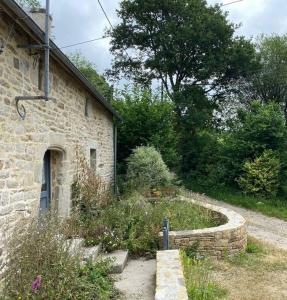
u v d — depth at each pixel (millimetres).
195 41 21141
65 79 6859
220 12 22281
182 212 8188
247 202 14344
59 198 6879
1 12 4074
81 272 4668
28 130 5117
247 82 24156
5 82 4375
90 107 9023
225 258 6934
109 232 6613
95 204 7582
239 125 17656
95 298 4297
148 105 15055
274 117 15211
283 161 14891
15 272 3764
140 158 12422
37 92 5469
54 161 6957
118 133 14859
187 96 22094
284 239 9312
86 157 8586
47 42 4688
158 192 10797
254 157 15602
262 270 6383
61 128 6633
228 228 7133
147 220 7117
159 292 4070
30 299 3629
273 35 24875
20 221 4512
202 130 22516
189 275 5215
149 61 21969
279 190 14852
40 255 3893
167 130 15227
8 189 4480
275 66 23875
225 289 5328
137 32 22656
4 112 4363
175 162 15438
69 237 5844
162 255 5551
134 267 5852
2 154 4320
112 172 13008
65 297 3822
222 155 17281
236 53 21938
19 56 4785
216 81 23656
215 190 16781
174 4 21250
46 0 4688
